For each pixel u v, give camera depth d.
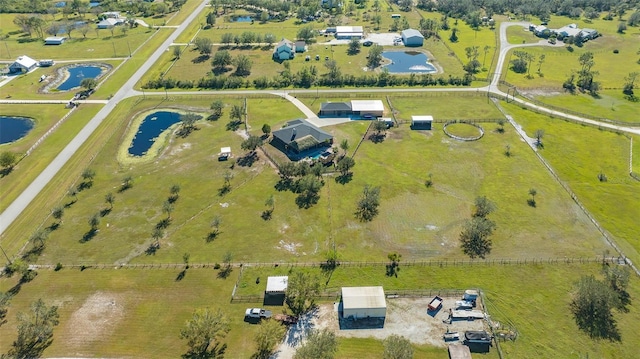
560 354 64.38
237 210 93.88
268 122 128.50
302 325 68.88
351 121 128.62
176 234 87.50
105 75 162.38
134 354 64.62
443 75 160.12
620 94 145.62
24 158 111.81
